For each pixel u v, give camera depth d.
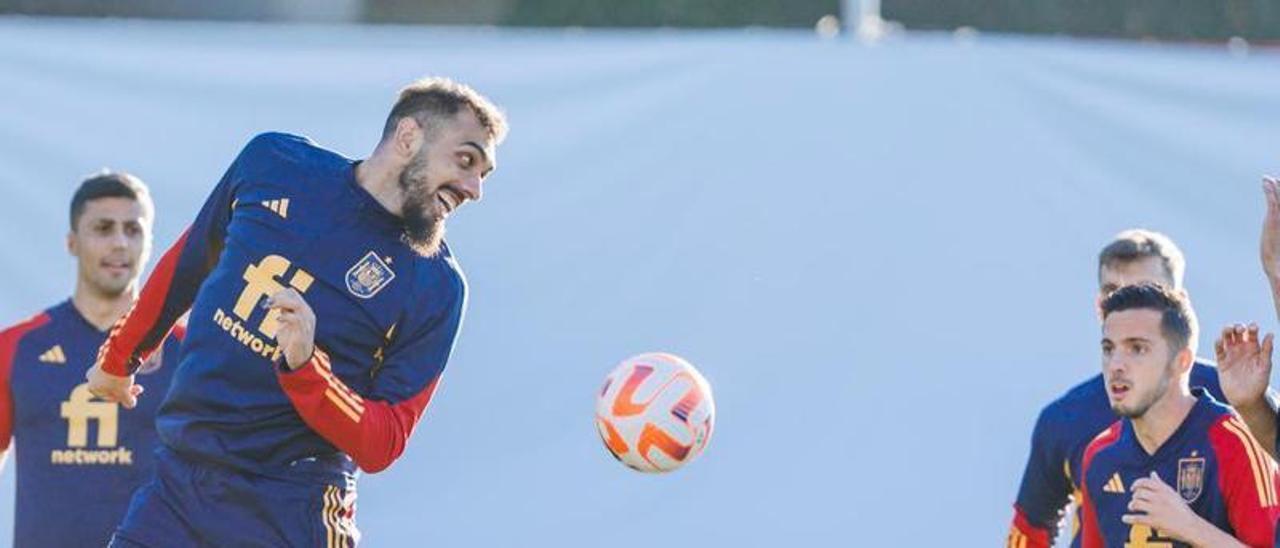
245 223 16.78
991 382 24.41
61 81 24.11
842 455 24.31
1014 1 33.69
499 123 16.59
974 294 24.45
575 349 24.39
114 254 21.50
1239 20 33.09
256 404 16.41
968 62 24.59
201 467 16.56
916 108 24.56
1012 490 24.36
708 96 24.47
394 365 16.69
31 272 24.00
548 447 24.36
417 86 16.61
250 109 24.33
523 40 24.50
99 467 21.34
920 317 24.42
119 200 21.62
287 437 16.53
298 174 16.91
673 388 18.61
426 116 16.38
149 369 21.39
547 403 24.39
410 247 16.72
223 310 16.55
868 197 24.45
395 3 34.81
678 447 18.52
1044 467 20.05
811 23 33.84
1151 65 24.75
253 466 16.50
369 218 16.64
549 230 24.39
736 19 33.94
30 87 24.08
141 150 24.19
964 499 24.34
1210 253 24.72
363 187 16.72
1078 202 24.61
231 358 16.45
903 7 33.84
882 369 24.34
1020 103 24.62
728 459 24.30
